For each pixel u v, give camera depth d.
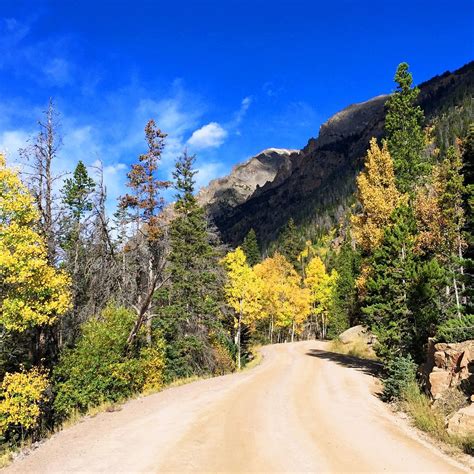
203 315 28.70
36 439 13.49
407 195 26.39
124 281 26.11
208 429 11.09
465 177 19.56
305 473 7.86
